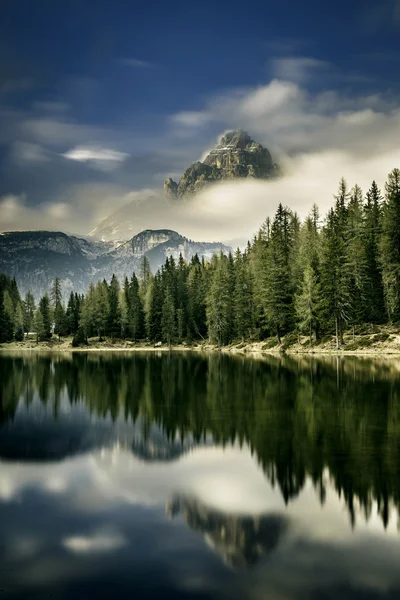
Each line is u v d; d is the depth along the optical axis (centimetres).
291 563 1298
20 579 1236
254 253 12638
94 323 15412
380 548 1366
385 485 1823
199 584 1203
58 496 1817
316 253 9844
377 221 9438
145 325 14475
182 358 9106
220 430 2814
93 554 1357
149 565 1299
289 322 9800
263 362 7256
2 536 1480
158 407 3669
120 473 2086
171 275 15325
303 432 2672
